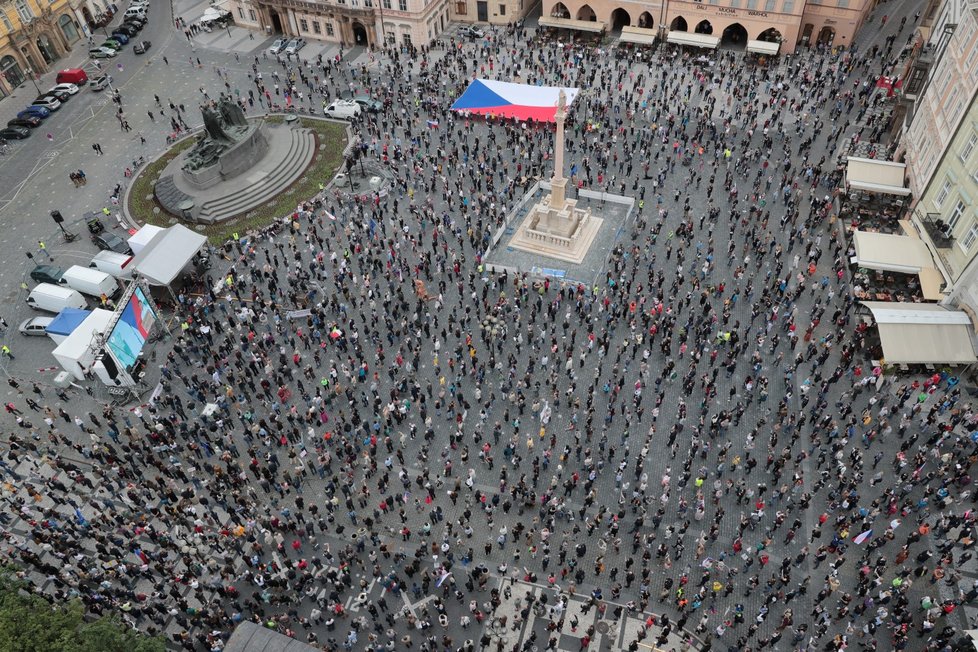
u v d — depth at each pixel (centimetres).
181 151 8431
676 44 10006
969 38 5838
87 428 5344
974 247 5366
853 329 5819
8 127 8900
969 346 5306
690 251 6650
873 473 4797
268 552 4556
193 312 6203
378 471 4988
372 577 4388
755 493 4731
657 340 5819
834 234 6700
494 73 9512
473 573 4297
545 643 4056
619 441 5094
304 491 4894
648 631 4081
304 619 4119
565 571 4369
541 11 11094
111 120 9119
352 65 10000
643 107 8719
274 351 5875
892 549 4394
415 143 8312
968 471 4775
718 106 8681
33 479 5066
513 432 5197
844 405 5184
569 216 6781
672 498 4725
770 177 7338
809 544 4438
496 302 6259
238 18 11044
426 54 10062
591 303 6144
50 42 10331
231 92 9538
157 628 4219
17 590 3684
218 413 5297
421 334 5953
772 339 5769
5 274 6875
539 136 8294
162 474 5028
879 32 9912
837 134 7869
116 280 6662
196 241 6481
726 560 4384
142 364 5881
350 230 7062
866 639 3988
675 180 7562
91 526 4675
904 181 6788
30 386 5806
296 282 6425
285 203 7600
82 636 3450
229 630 4106
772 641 3934
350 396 5475
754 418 5197
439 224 7156
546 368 5625
